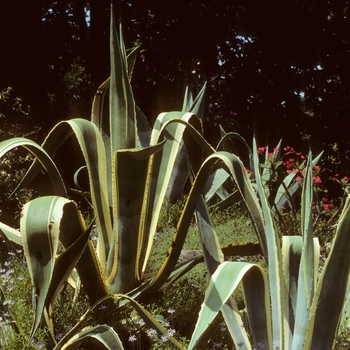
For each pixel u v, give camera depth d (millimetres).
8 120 8359
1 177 5969
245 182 2705
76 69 10719
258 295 2521
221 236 5090
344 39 11914
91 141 3037
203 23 11102
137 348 2803
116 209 2928
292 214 5469
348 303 2928
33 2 10008
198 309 3125
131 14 10961
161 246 4434
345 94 12000
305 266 2461
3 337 2742
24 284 3111
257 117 11445
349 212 2199
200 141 3051
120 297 2900
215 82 10992
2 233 2791
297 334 2449
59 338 2668
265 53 11555
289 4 11477
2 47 9672
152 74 11008
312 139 11789
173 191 6184
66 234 2705
